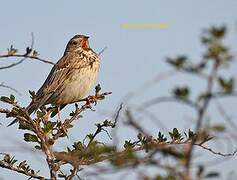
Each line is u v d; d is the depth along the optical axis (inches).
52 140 439.8
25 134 456.4
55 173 422.0
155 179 209.9
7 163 451.8
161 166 198.7
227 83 196.2
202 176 199.3
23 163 453.4
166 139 413.4
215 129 201.0
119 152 236.7
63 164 426.9
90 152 262.8
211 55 194.4
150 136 201.3
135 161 209.5
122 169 210.1
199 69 194.9
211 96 188.1
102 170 213.3
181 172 195.9
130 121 199.3
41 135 448.5
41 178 448.1
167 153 199.6
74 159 271.6
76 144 431.2
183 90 199.8
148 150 225.6
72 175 412.2
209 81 189.2
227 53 194.7
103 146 257.8
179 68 199.3
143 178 199.5
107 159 229.6
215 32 202.5
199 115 189.3
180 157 197.2
